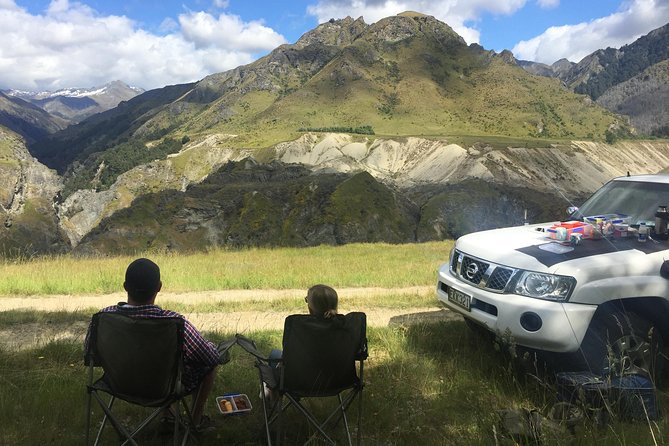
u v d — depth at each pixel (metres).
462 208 138.50
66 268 13.59
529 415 3.92
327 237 124.75
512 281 4.78
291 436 3.95
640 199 5.91
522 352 4.84
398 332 6.71
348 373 3.67
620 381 4.16
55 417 4.00
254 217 134.12
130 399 3.32
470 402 4.53
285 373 3.55
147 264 3.46
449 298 5.53
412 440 3.89
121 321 3.21
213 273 12.62
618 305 4.54
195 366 3.69
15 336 6.73
